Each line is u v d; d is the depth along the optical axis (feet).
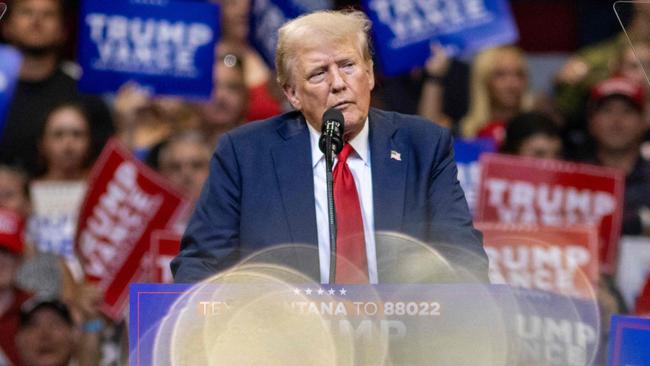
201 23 78.48
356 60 42.63
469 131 90.74
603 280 74.33
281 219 43.24
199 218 43.93
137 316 36.19
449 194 43.45
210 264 43.11
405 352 35.47
